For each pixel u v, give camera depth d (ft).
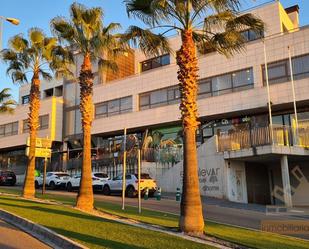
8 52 78.48
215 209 64.59
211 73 108.78
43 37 78.13
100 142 141.08
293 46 95.09
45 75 81.82
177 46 118.52
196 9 40.01
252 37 102.78
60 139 154.40
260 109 100.27
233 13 40.45
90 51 61.46
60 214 46.47
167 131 120.98
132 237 32.45
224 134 84.33
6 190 92.02
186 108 38.29
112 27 60.85
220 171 83.10
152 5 37.24
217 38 42.70
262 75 99.45
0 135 180.14
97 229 36.01
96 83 140.77
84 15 60.39
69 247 29.50
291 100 93.40
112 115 134.10
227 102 104.58
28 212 47.24
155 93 123.54
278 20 100.12
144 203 69.21
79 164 129.49
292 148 76.59
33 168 75.00
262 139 76.95
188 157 37.58
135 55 133.80
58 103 156.35
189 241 31.45
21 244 30.83
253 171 89.45
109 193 90.79
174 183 93.61
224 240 33.81
